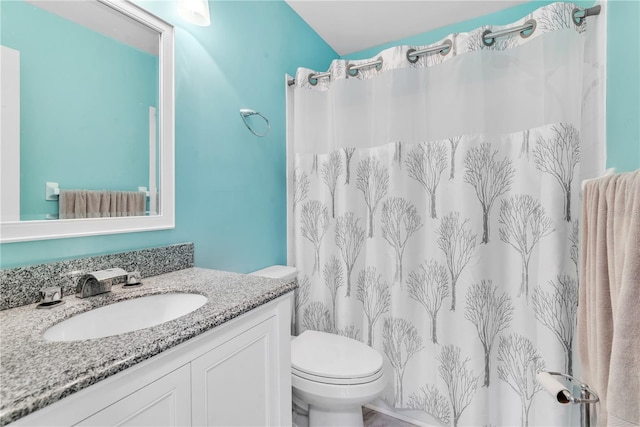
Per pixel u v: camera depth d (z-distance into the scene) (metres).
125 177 1.04
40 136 0.85
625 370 0.69
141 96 1.09
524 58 1.34
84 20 0.94
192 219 1.28
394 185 1.56
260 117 1.66
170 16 1.18
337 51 2.39
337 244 1.75
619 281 0.75
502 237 1.42
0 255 0.77
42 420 0.44
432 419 1.58
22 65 0.82
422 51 1.53
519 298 1.36
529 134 1.33
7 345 0.57
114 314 0.86
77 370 0.49
